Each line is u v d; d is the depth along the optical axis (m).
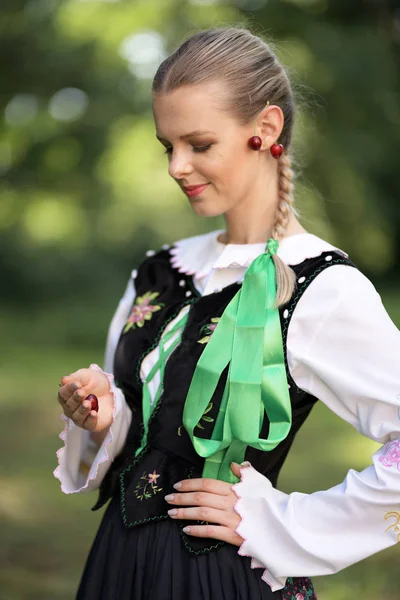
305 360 2.63
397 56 16.69
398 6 17.00
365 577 6.15
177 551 2.63
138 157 20.98
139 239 27.56
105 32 17.30
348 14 17.02
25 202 20.52
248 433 2.58
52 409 12.72
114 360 3.01
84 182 19.53
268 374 2.63
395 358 2.61
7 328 22.81
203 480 2.62
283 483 8.40
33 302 27.45
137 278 3.15
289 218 2.90
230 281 2.89
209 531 2.58
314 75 15.64
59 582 6.01
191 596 2.57
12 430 11.17
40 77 16.62
